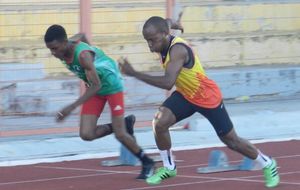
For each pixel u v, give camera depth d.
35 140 19.47
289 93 26.58
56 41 13.78
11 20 22.72
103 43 21.70
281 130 21.91
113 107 15.20
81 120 15.20
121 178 15.53
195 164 17.20
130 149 15.27
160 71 21.91
